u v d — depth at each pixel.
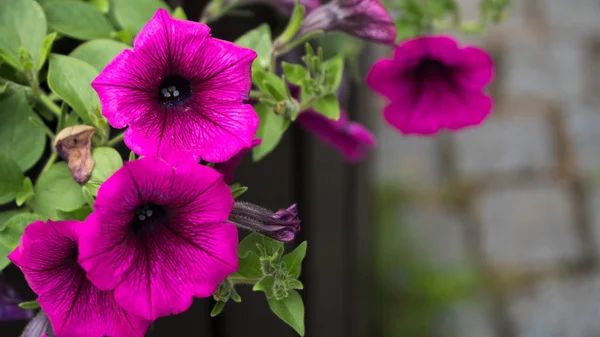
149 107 0.65
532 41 2.27
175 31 0.64
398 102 0.82
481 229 2.00
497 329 1.86
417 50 0.78
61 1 0.75
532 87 2.22
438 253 1.95
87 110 0.69
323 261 1.27
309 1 0.79
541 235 1.99
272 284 0.67
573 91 2.22
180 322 0.82
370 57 1.31
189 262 0.64
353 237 1.47
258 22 0.84
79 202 0.69
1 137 0.70
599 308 1.89
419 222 1.99
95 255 0.62
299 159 1.00
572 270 1.96
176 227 0.64
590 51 2.28
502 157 2.11
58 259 0.63
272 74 0.74
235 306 0.86
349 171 1.40
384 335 1.84
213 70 0.65
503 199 2.04
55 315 0.63
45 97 0.72
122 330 0.64
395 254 1.94
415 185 2.05
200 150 0.64
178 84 0.66
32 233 0.62
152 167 0.62
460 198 2.04
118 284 0.62
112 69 0.64
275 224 0.66
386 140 2.11
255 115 0.65
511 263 1.95
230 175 0.70
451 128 0.83
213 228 0.63
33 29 0.72
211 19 0.79
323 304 1.30
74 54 0.71
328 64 0.76
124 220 0.63
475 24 0.92
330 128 0.87
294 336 0.91
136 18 0.76
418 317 1.86
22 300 0.73
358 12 0.75
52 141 0.70
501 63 2.24
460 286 1.90
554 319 1.88
